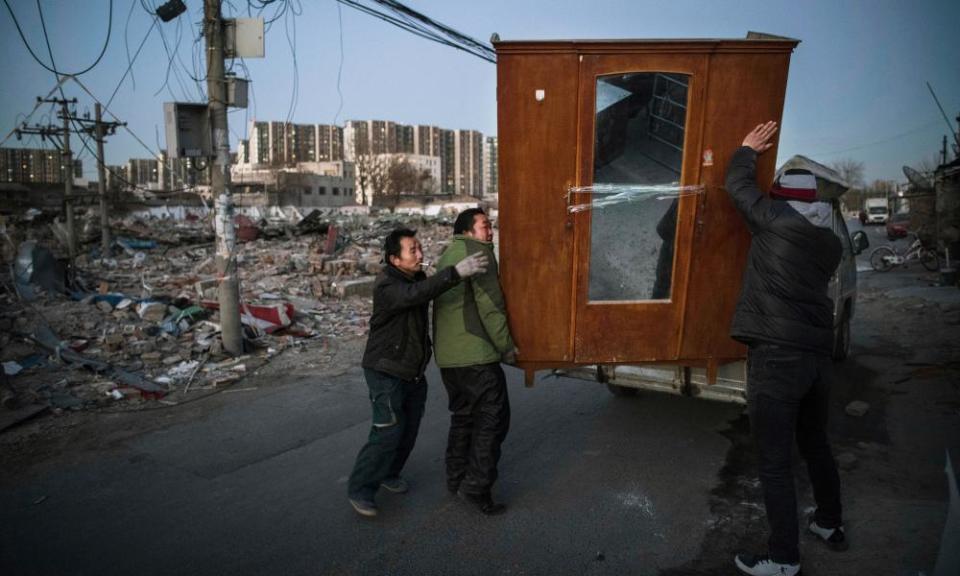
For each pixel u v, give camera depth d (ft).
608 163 11.87
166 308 31.30
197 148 26.13
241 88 26.22
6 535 12.26
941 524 11.39
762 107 11.54
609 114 11.63
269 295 39.27
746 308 10.11
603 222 12.07
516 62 11.37
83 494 14.07
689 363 12.88
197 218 150.10
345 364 26.14
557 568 10.66
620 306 12.40
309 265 55.98
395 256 12.50
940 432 16.26
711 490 13.57
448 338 12.26
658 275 12.46
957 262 45.98
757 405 9.91
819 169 18.37
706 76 11.38
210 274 54.90
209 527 12.43
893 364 23.57
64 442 17.37
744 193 10.43
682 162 11.80
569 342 12.55
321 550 11.44
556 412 19.21
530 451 16.08
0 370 21.65
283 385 23.09
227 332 26.61
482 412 12.34
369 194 299.58
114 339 26.18
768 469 9.90
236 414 19.71
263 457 16.11
